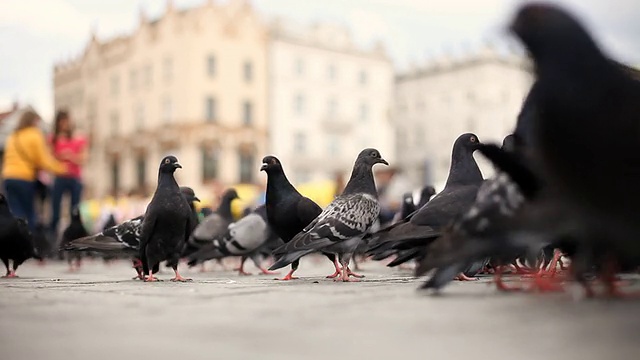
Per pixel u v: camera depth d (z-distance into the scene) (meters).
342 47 60.38
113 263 15.99
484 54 64.44
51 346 3.05
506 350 2.83
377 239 6.64
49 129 18.20
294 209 7.63
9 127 17.97
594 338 3.06
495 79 64.50
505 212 4.25
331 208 6.93
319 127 59.06
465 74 65.56
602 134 3.75
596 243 4.19
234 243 9.38
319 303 4.46
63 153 14.49
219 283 6.77
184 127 52.97
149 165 56.25
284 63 56.97
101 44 61.97
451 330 3.30
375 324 3.52
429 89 68.44
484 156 4.19
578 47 3.79
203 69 53.41
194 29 53.19
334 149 60.19
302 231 6.96
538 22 3.79
